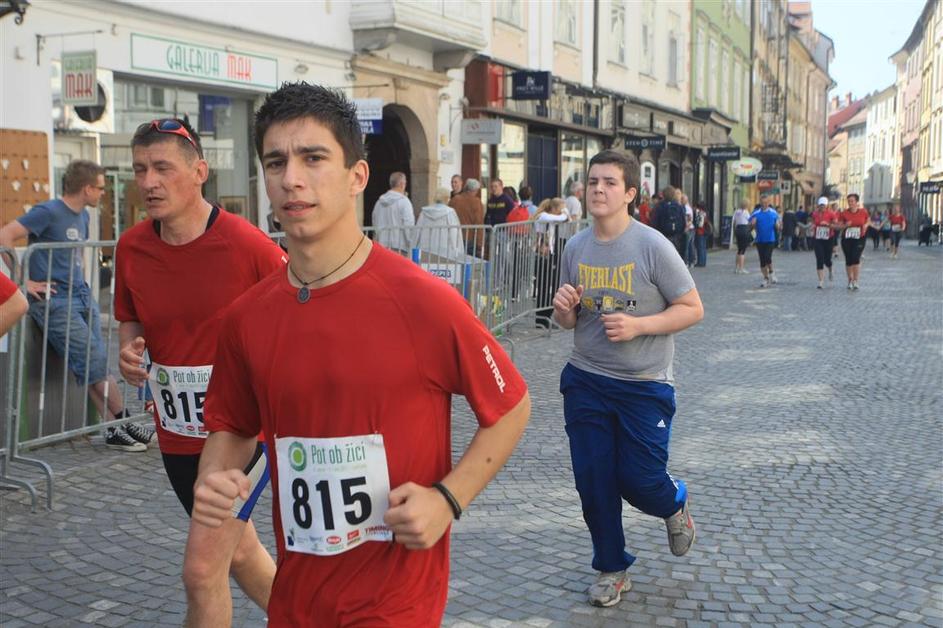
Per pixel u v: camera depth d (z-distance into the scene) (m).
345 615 1.97
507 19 19.41
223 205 12.90
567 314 3.78
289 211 1.88
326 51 14.04
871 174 94.62
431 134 16.91
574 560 4.30
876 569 4.23
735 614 3.74
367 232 8.79
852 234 17.92
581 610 3.77
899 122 79.81
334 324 1.92
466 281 9.30
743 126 43.84
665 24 30.14
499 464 2.00
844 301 15.97
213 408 2.16
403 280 1.94
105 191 11.05
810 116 75.94
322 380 1.92
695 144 33.28
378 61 15.16
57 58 10.01
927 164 61.41
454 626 3.61
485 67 18.12
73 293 5.82
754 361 9.80
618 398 3.71
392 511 1.84
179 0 11.44
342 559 1.97
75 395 6.16
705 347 10.74
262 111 1.94
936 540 4.61
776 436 6.63
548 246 11.44
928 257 33.12
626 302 3.68
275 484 2.06
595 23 24.12
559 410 7.44
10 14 9.45
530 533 4.66
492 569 4.18
